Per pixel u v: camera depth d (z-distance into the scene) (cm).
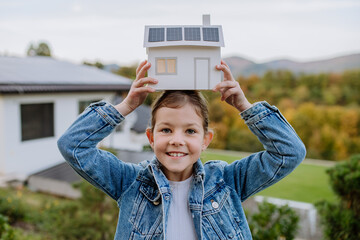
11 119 747
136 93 127
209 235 124
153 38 121
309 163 1170
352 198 272
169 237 123
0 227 298
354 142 1455
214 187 132
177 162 122
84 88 896
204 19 128
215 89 123
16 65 981
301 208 567
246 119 130
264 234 256
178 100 123
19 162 769
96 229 363
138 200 131
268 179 128
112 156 139
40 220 473
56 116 855
